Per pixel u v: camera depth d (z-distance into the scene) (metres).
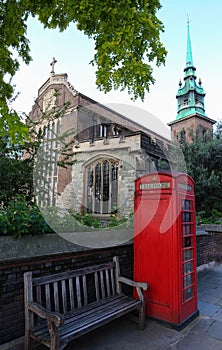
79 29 3.18
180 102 37.38
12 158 5.41
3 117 3.32
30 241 2.80
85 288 3.07
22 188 5.26
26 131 3.39
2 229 2.62
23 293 2.69
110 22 2.90
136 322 3.31
